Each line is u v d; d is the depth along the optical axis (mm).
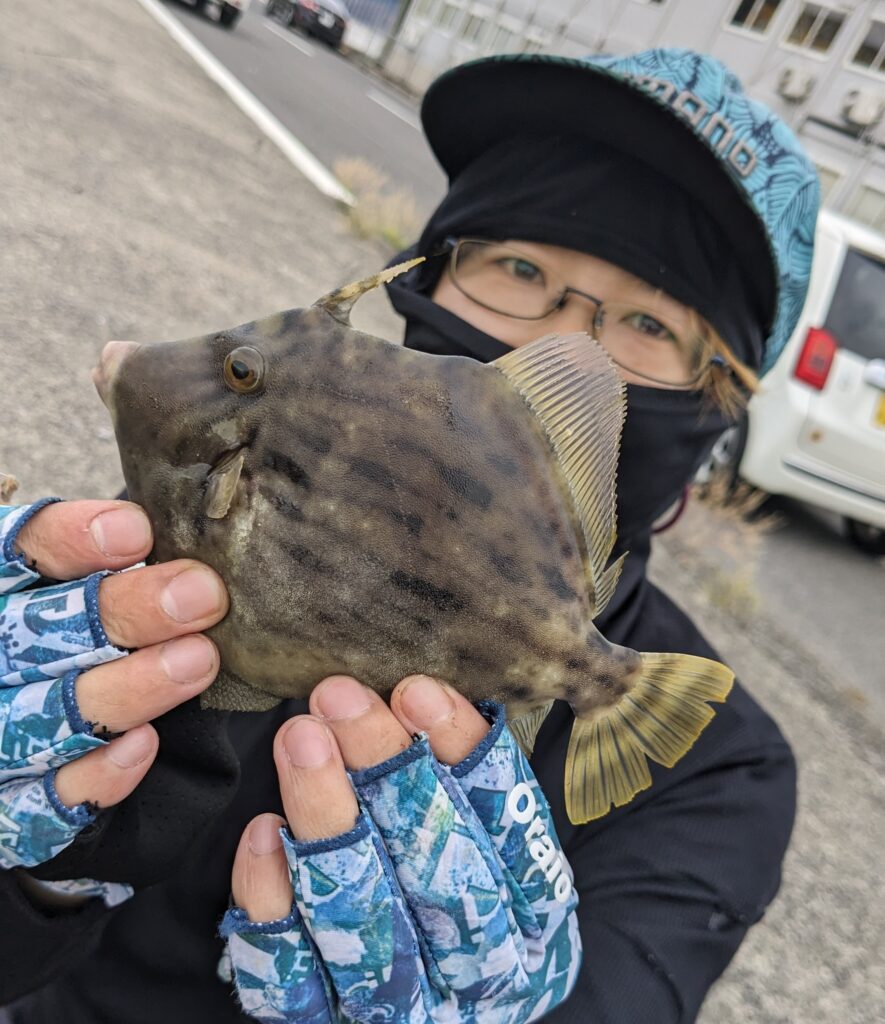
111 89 9086
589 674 1325
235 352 1189
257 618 1183
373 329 6324
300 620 1181
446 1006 1275
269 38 25297
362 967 1169
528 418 1249
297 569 1172
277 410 1186
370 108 19219
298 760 1119
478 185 1913
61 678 1090
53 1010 1646
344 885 1128
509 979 1263
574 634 1297
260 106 13086
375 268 7723
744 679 4527
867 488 6258
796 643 5246
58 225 5309
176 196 7020
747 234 1771
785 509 7590
